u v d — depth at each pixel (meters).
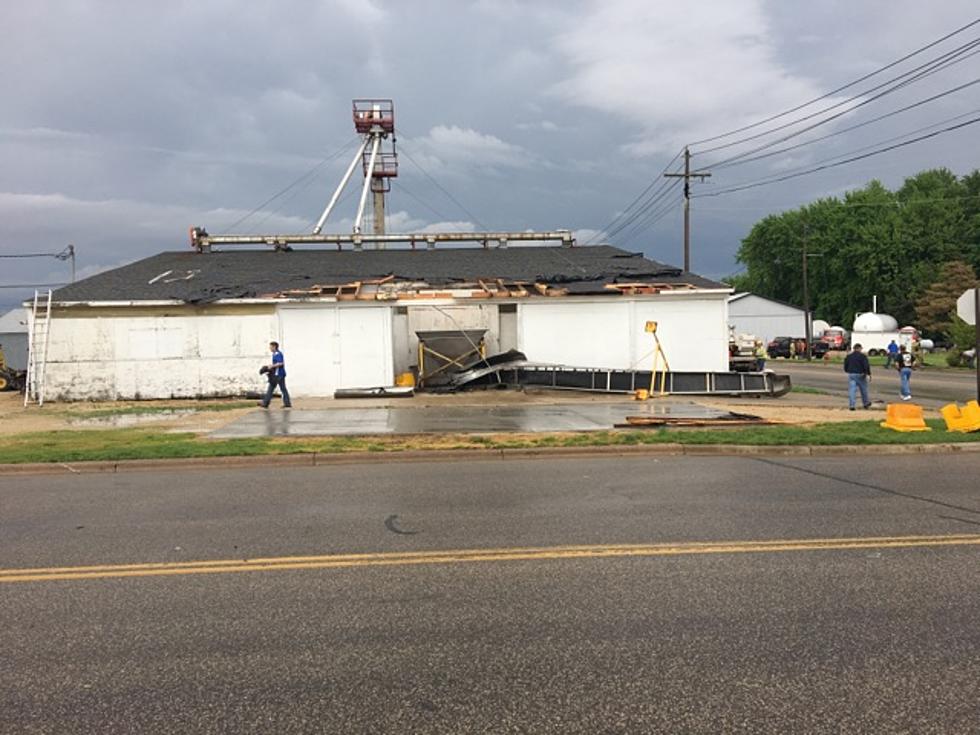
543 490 9.83
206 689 4.15
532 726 3.72
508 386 26.27
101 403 23.91
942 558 6.48
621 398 23.55
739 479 10.58
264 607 5.43
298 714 3.87
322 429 15.98
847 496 9.29
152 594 5.75
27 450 13.23
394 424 16.80
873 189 96.38
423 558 6.62
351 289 26.20
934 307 70.12
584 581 5.91
